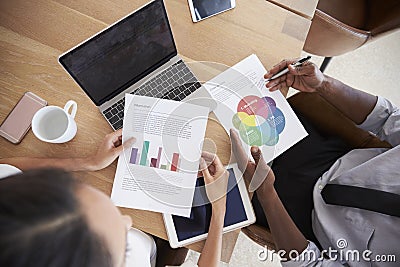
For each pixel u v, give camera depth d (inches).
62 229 17.1
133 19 32.8
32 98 38.9
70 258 17.4
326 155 48.2
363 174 43.6
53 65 39.5
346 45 49.5
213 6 40.5
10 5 40.4
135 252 37.1
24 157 37.9
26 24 40.1
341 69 71.8
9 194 16.8
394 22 45.4
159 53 37.5
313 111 49.1
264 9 40.8
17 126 38.4
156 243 44.0
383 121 44.9
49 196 17.3
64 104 38.9
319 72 41.9
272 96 39.8
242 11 40.7
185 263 39.5
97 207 19.2
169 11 40.4
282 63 39.5
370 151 46.3
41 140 37.8
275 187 48.3
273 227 42.7
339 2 53.7
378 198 41.7
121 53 34.5
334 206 45.3
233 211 37.7
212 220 36.8
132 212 37.3
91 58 33.4
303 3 41.3
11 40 39.9
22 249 16.4
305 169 48.0
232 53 40.1
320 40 49.9
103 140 37.9
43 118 36.7
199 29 40.3
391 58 72.3
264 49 40.3
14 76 39.3
